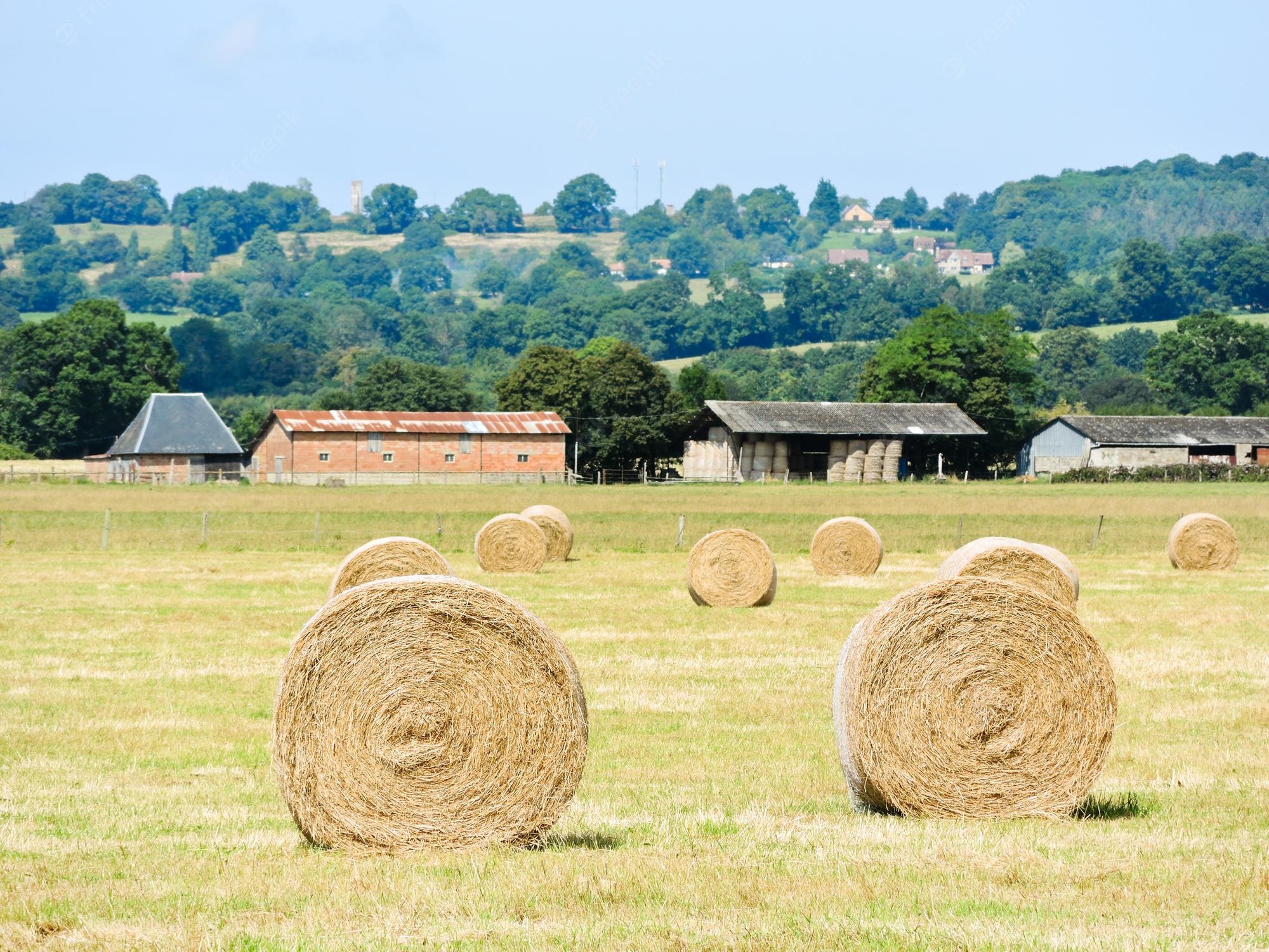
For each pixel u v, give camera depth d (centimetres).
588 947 1988
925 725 2802
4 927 2070
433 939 2028
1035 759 2808
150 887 2289
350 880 2320
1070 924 2075
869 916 2117
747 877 2325
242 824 2769
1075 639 2814
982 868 2367
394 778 2552
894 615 2819
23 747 3541
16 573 7969
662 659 4953
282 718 2556
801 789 3111
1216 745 3562
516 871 2372
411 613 2572
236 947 1998
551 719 2580
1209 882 2283
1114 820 2784
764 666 4812
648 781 3184
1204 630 5662
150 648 5188
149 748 3544
